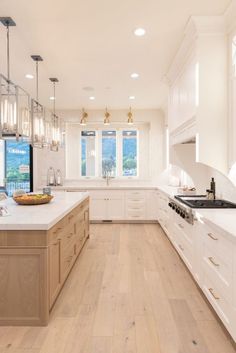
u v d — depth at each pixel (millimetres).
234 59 2709
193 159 4152
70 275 3283
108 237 5043
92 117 6676
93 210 6266
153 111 6602
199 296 2766
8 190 6574
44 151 6754
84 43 3232
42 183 6742
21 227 2191
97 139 7117
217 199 3502
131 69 4066
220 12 2662
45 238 2209
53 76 4371
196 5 2541
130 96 5539
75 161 7055
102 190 6250
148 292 2854
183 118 3633
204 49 2908
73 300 2674
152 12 2633
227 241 1956
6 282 2236
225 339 2072
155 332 2156
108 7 2533
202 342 2037
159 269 3488
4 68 4043
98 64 3871
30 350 1951
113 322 2297
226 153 2945
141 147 7047
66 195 4336
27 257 2225
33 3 2457
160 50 3430
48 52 3471
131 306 2564
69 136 7031
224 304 2045
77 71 4141
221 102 2930
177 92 3998
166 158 6461
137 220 6270
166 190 5090
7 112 2461
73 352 1928
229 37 2828
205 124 2939
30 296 2236
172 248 4359
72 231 3361
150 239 4898
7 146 6559
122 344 2010
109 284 3047
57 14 2631
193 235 2926
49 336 2107
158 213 6004
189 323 2285
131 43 3236
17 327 2223
